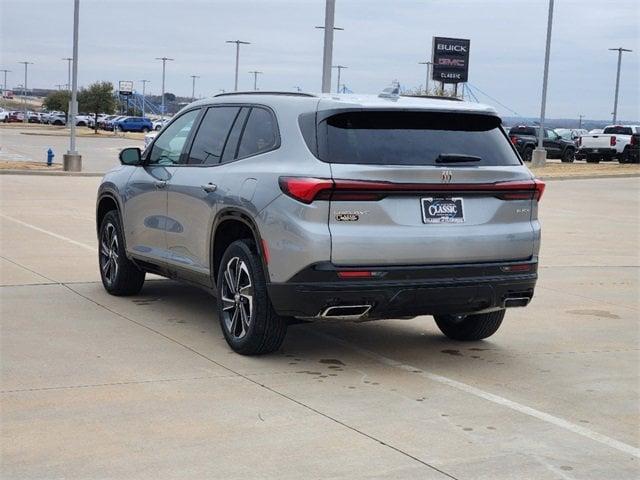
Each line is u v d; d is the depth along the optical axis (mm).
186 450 4977
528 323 8812
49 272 10594
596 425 5660
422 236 6543
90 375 6391
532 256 7098
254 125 7277
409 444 5180
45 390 6004
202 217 7496
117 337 7547
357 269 6375
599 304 9922
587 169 39062
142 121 92250
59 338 7449
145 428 5312
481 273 6789
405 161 6578
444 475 4723
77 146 53312
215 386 6223
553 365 7164
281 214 6480
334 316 6469
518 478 4730
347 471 4734
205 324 8148
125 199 8930
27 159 38188
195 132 8078
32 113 112875
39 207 18047
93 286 9852
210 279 7527
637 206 23266
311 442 5164
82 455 4859
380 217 6461
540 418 5762
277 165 6719
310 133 6613
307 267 6336
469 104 7090
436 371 6855
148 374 6465
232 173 7164
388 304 6480
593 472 4855
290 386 6289
